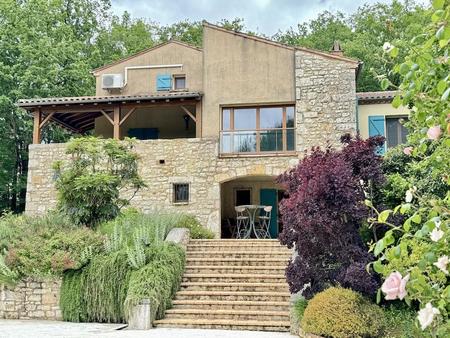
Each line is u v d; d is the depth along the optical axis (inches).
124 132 816.9
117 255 420.8
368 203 156.9
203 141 689.6
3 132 971.3
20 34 986.7
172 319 395.9
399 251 111.9
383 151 668.7
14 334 333.1
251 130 695.1
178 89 796.6
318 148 411.2
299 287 364.5
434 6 108.6
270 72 694.5
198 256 506.9
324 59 684.7
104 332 350.0
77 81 1039.0
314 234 354.6
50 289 432.1
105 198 530.6
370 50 1007.6
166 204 681.6
